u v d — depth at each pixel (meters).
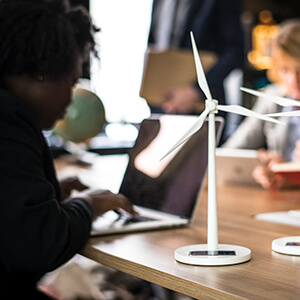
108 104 3.72
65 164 2.65
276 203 1.59
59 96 1.12
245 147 2.62
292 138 2.51
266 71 3.49
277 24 5.20
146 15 3.81
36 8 1.07
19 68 1.06
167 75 2.83
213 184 0.93
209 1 3.39
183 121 1.41
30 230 0.94
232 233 1.17
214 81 3.25
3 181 0.94
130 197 1.48
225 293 0.75
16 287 0.99
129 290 1.96
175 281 0.84
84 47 1.16
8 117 1.00
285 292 0.74
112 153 3.66
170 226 1.24
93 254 1.05
